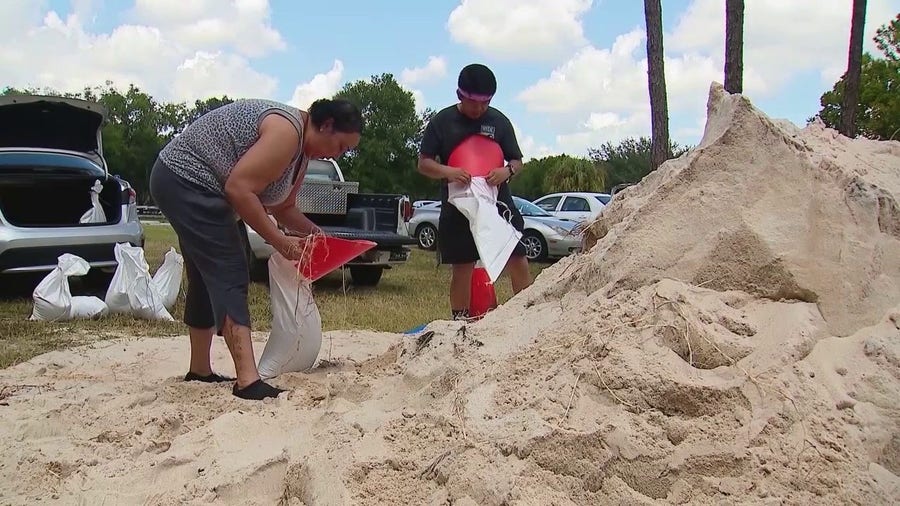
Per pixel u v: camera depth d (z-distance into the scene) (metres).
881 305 3.09
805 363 2.87
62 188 9.46
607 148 61.38
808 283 3.14
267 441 3.36
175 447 3.38
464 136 5.42
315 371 4.70
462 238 5.53
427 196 57.72
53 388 4.60
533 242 15.62
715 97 3.79
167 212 4.23
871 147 4.18
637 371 2.81
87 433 3.66
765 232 3.24
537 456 2.63
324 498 2.66
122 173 65.25
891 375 2.84
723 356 2.90
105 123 9.87
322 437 3.15
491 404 2.98
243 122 4.14
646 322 3.04
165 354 5.90
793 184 3.34
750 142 3.43
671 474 2.57
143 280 7.73
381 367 4.36
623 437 2.63
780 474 2.53
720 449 2.59
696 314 3.01
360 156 55.56
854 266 3.14
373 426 3.14
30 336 6.67
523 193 60.81
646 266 3.35
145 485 3.09
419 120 57.22
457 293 5.68
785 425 2.64
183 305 8.45
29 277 9.90
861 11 12.77
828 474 2.52
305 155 4.34
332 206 10.59
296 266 4.55
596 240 4.33
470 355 3.59
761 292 3.20
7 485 3.07
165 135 68.75
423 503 2.63
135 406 4.01
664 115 10.50
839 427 2.65
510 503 2.48
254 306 8.44
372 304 9.02
